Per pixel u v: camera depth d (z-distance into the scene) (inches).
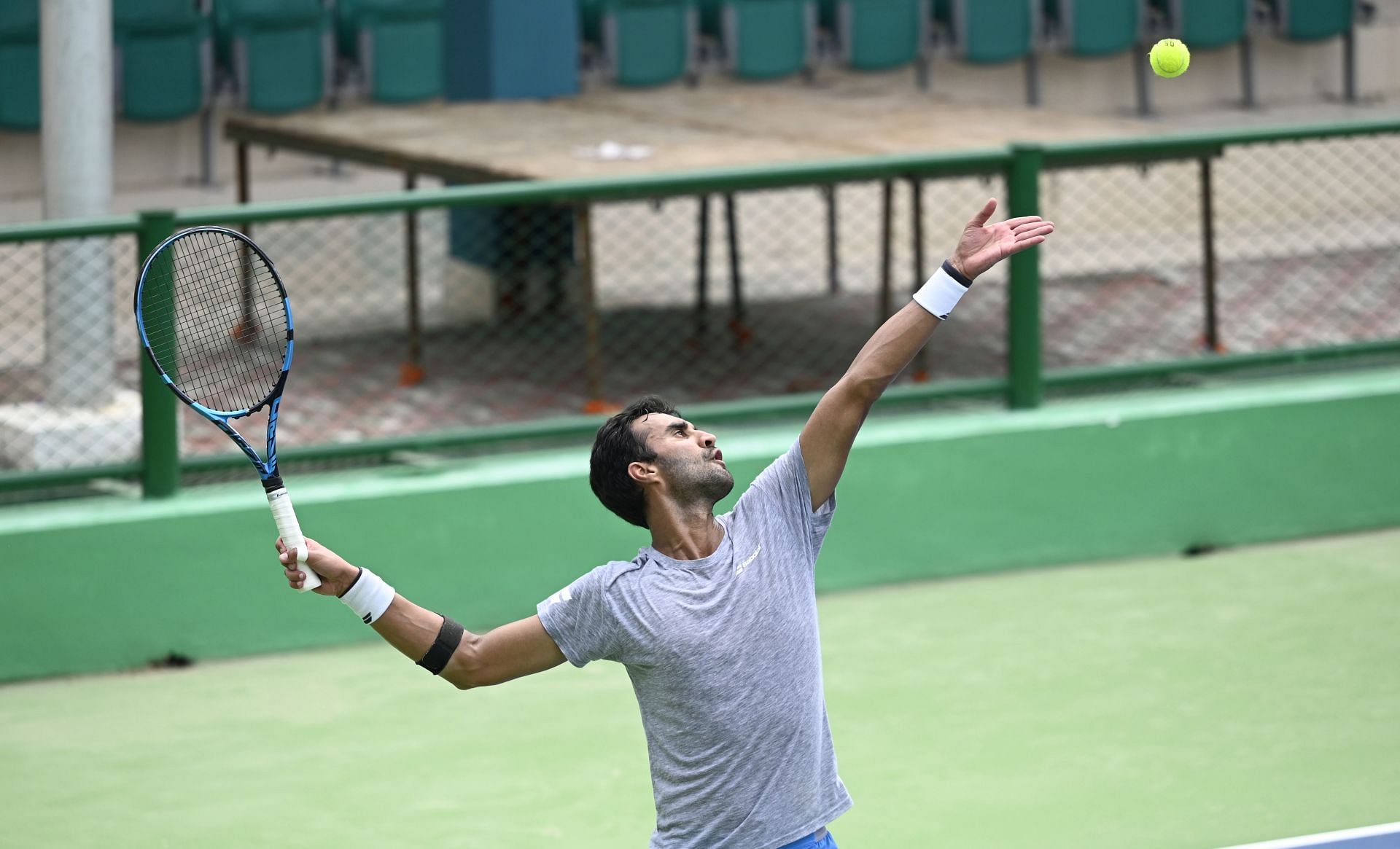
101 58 1141.1
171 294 929.5
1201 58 2623.0
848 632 1054.4
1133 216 2078.0
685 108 1732.3
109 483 1062.4
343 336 1644.9
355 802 839.7
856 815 813.9
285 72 2114.9
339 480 1057.5
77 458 1139.9
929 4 2395.4
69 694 980.6
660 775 521.0
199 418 1378.0
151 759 892.0
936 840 785.6
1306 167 2276.1
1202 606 1083.3
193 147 2172.7
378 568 1043.3
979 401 1202.6
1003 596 1109.7
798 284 1854.1
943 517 1136.8
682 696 507.2
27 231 965.2
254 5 2108.8
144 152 2146.9
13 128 1961.1
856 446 1113.4
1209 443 1175.6
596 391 1314.0
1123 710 930.1
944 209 2164.1
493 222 1683.1
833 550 1122.0
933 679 978.7
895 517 1128.8
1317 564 1154.0
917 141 1499.8
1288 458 1191.6
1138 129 1581.0
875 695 957.8
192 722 938.7
